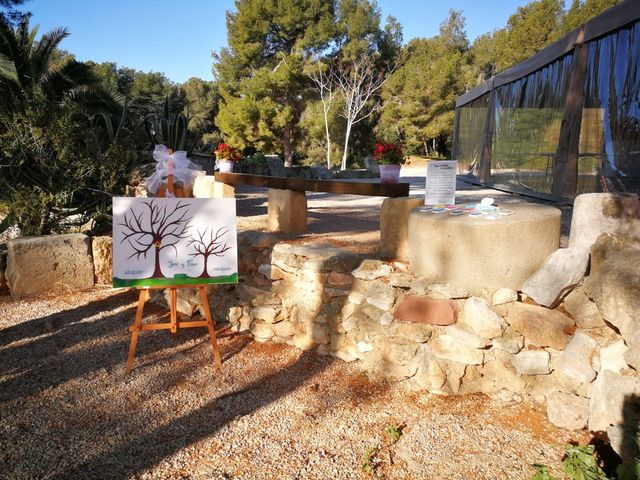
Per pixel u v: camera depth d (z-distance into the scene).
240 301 4.21
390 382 3.14
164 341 3.90
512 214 3.08
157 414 2.85
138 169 9.08
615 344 2.50
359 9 32.97
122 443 2.56
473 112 14.97
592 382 2.60
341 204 8.89
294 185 5.08
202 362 3.55
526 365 2.80
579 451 2.18
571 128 7.67
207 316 3.51
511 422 2.66
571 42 7.60
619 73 6.59
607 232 2.96
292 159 33.59
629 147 6.44
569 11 28.19
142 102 34.00
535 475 2.12
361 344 3.34
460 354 2.94
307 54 31.62
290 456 2.45
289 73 28.11
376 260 3.47
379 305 3.24
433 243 3.11
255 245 4.17
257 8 28.94
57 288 5.09
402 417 2.76
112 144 7.30
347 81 32.53
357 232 5.25
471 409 2.80
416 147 36.91
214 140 36.53
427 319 3.03
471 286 3.02
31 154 6.43
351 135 36.50
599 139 7.16
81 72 13.34
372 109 35.66
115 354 3.65
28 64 12.30
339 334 3.53
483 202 3.28
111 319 4.35
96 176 7.08
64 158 6.48
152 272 3.36
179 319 4.39
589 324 2.74
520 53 30.30
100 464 2.38
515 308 2.94
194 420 2.79
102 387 3.15
